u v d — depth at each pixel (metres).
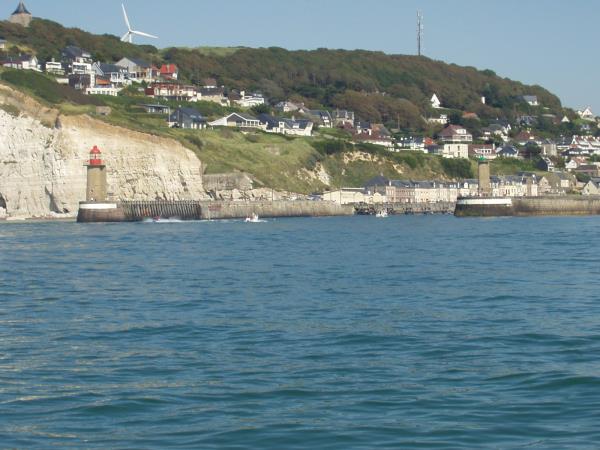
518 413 37.31
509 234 174.38
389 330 58.09
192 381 44.03
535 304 69.69
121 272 100.31
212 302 73.31
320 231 198.62
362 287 83.00
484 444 33.50
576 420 36.22
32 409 39.41
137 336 57.31
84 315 67.06
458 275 93.00
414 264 107.19
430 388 41.84
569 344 51.88
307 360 48.78
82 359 49.94
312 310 68.06
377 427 35.78
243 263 111.25
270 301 73.56
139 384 43.53
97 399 40.78
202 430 35.75
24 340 56.34
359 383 43.06
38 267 107.25
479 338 54.59
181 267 106.12
